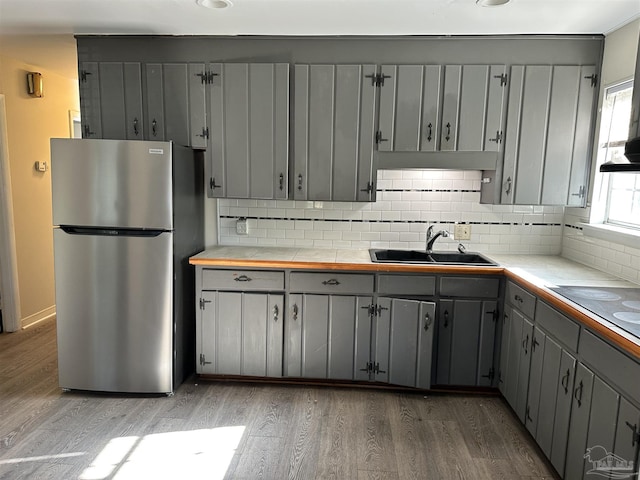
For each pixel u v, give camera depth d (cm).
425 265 271
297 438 232
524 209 316
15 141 369
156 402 267
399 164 291
